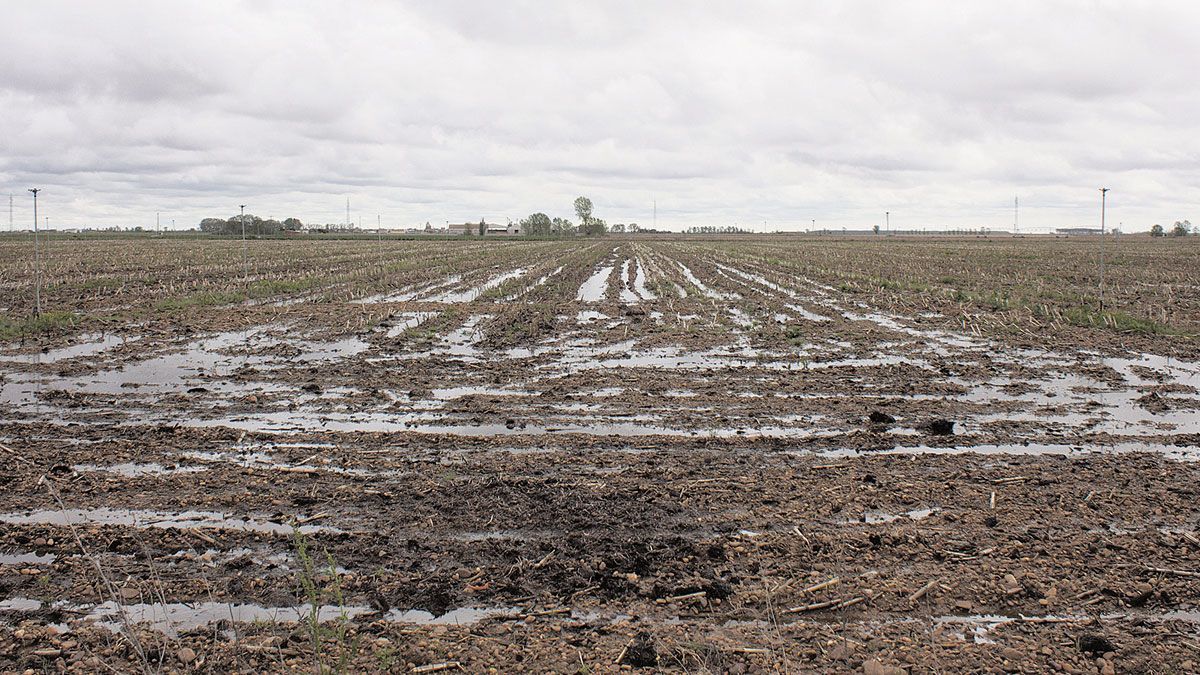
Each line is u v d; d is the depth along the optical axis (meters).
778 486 7.46
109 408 10.94
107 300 24.64
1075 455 8.66
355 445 9.00
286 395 11.75
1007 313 21.17
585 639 4.86
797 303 24.44
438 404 11.16
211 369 13.80
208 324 19.38
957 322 19.83
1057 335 17.58
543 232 164.25
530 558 5.92
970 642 4.81
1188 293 26.75
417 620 5.12
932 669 4.54
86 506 7.05
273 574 5.72
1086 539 6.23
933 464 8.20
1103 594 5.39
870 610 5.21
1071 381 12.78
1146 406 11.03
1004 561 5.86
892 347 16.17
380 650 4.70
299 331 18.41
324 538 6.30
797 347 16.20
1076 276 34.75
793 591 5.43
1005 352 15.57
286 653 4.70
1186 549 6.04
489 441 9.11
